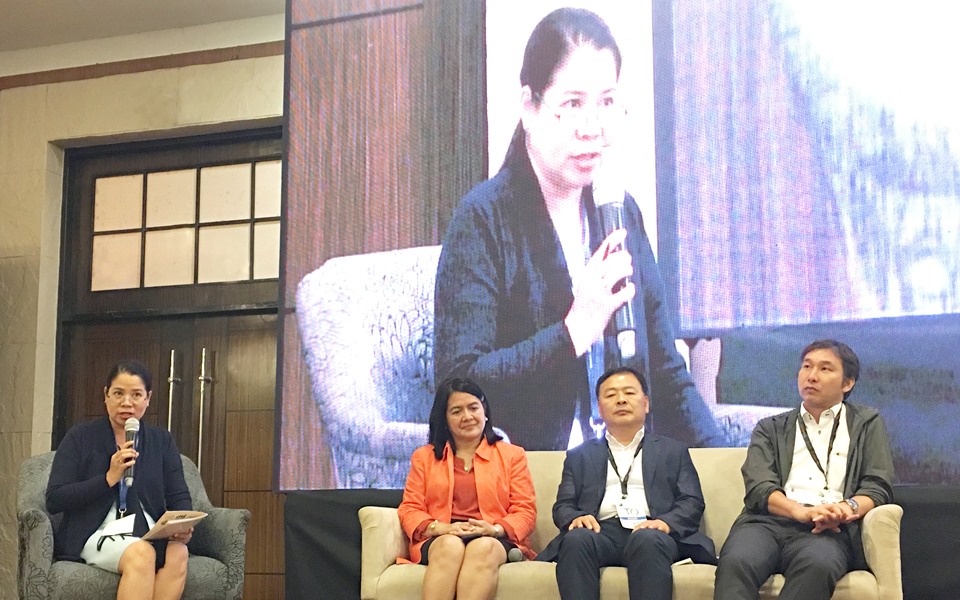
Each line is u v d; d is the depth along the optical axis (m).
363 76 4.35
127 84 5.20
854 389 3.61
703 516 3.39
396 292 4.18
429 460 3.54
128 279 5.20
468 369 4.04
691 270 3.84
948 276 3.57
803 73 3.82
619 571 3.04
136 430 3.43
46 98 5.29
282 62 5.00
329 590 3.97
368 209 4.26
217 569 3.47
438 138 4.22
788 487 3.16
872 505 2.97
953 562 3.38
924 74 3.70
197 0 4.93
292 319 4.27
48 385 5.13
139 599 3.11
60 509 3.30
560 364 3.93
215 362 5.02
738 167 3.84
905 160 3.67
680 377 3.79
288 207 4.35
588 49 4.08
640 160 3.96
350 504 4.00
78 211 5.32
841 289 3.67
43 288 5.15
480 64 4.21
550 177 4.05
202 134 5.16
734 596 2.82
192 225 5.15
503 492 3.44
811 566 2.80
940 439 3.51
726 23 3.93
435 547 3.13
